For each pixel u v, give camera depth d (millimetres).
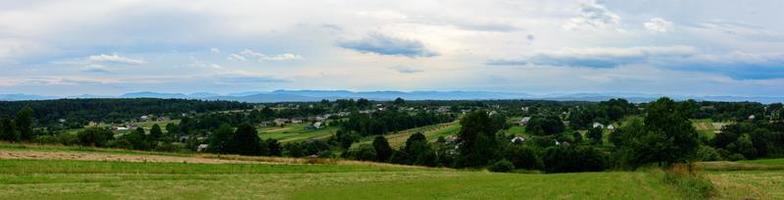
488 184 40188
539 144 137000
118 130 172750
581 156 104375
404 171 54375
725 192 36000
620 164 88938
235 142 113250
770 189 39125
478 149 106250
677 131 81125
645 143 80625
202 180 37594
